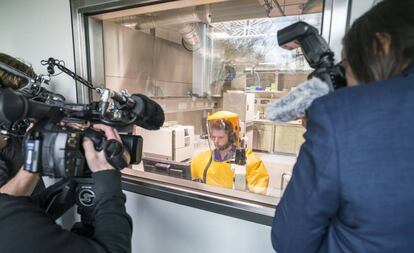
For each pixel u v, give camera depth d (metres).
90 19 1.15
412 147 0.31
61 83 1.22
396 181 0.31
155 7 1.00
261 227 0.84
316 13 0.70
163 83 2.35
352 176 0.33
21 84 0.77
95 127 0.56
